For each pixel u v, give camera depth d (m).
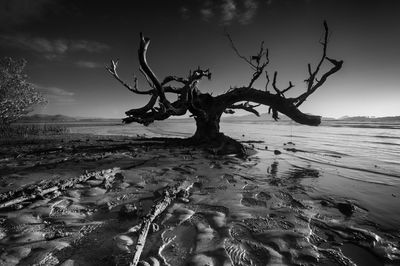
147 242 3.07
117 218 3.69
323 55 10.70
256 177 6.68
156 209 3.86
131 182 5.75
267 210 4.27
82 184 5.43
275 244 3.11
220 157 9.81
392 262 2.81
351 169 8.08
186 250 2.90
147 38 8.39
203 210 4.21
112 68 12.23
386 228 3.68
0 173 6.32
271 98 12.05
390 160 9.94
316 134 26.38
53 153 9.95
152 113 11.77
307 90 11.53
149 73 8.91
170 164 8.00
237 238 3.23
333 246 3.13
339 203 4.51
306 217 4.01
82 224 3.46
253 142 17.20
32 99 18.77
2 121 17.95
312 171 7.68
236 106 14.27
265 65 11.80
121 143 14.12
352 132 30.23
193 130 34.72
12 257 2.60
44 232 3.20
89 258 2.60
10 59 17.27
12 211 3.85
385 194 5.38
